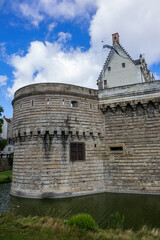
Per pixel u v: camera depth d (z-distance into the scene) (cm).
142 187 2447
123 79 3694
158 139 2500
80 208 1906
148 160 2495
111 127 2769
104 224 1498
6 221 1424
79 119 2589
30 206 1978
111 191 2570
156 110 2577
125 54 3797
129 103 2677
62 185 2327
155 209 1839
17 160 2538
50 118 2447
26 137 2483
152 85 2597
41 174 2312
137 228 1403
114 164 2648
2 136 8281
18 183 2423
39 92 2523
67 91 2573
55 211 1820
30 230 1250
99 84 3584
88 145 2631
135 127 2644
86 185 2480
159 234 1242
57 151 2395
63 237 1145
